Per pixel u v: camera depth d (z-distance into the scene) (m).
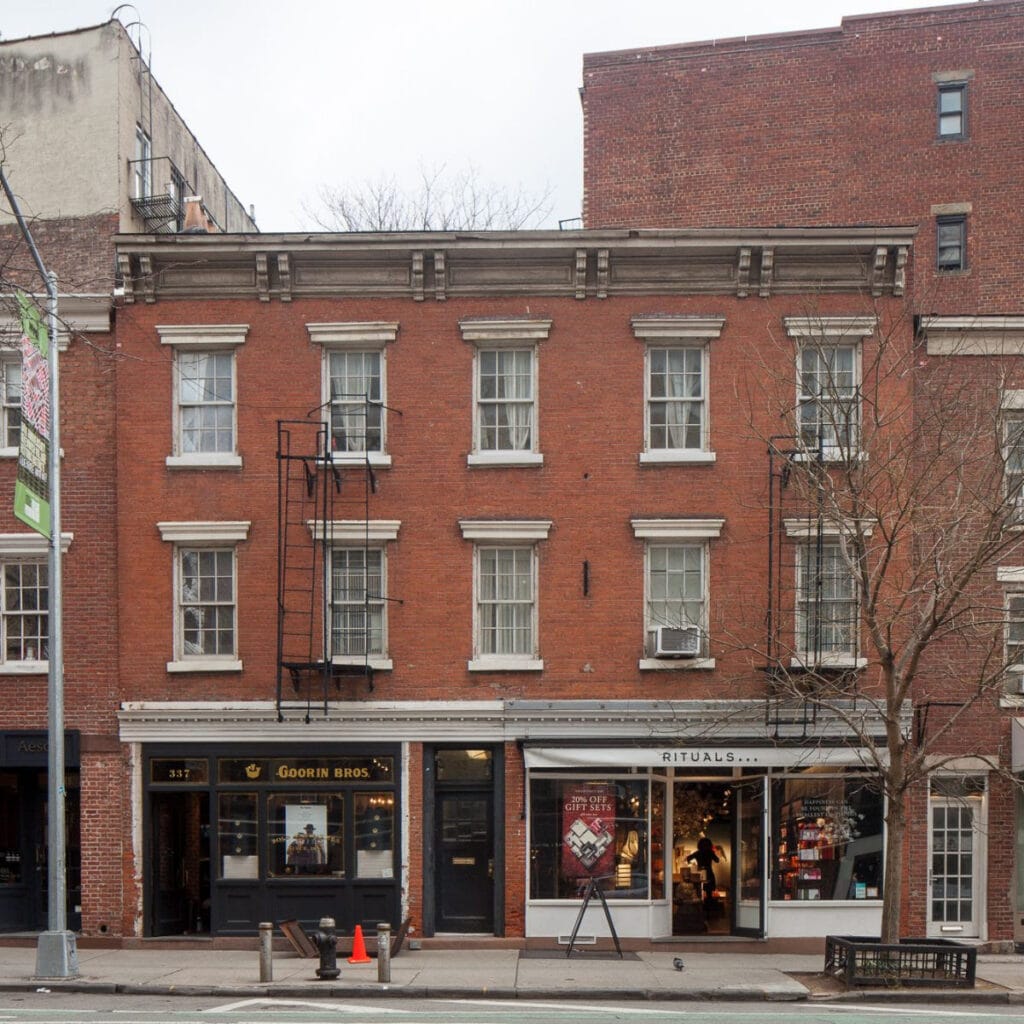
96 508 20.53
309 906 19.80
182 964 17.83
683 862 20.42
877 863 19.75
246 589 20.22
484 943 19.41
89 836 19.95
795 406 18.16
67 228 21.05
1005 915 19.91
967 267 23.92
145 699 20.12
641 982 16.11
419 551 20.20
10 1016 13.68
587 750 19.53
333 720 19.84
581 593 20.09
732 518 20.06
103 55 21.38
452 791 20.12
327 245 20.19
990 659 17.56
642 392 20.31
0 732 20.27
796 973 17.06
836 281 20.28
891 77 24.73
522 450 20.41
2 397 20.81
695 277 20.38
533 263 20.44
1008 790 20.03
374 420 20.52
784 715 19.47
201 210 23.28
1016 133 24.11
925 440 19.48
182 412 20.64
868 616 16.16
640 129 25.58
